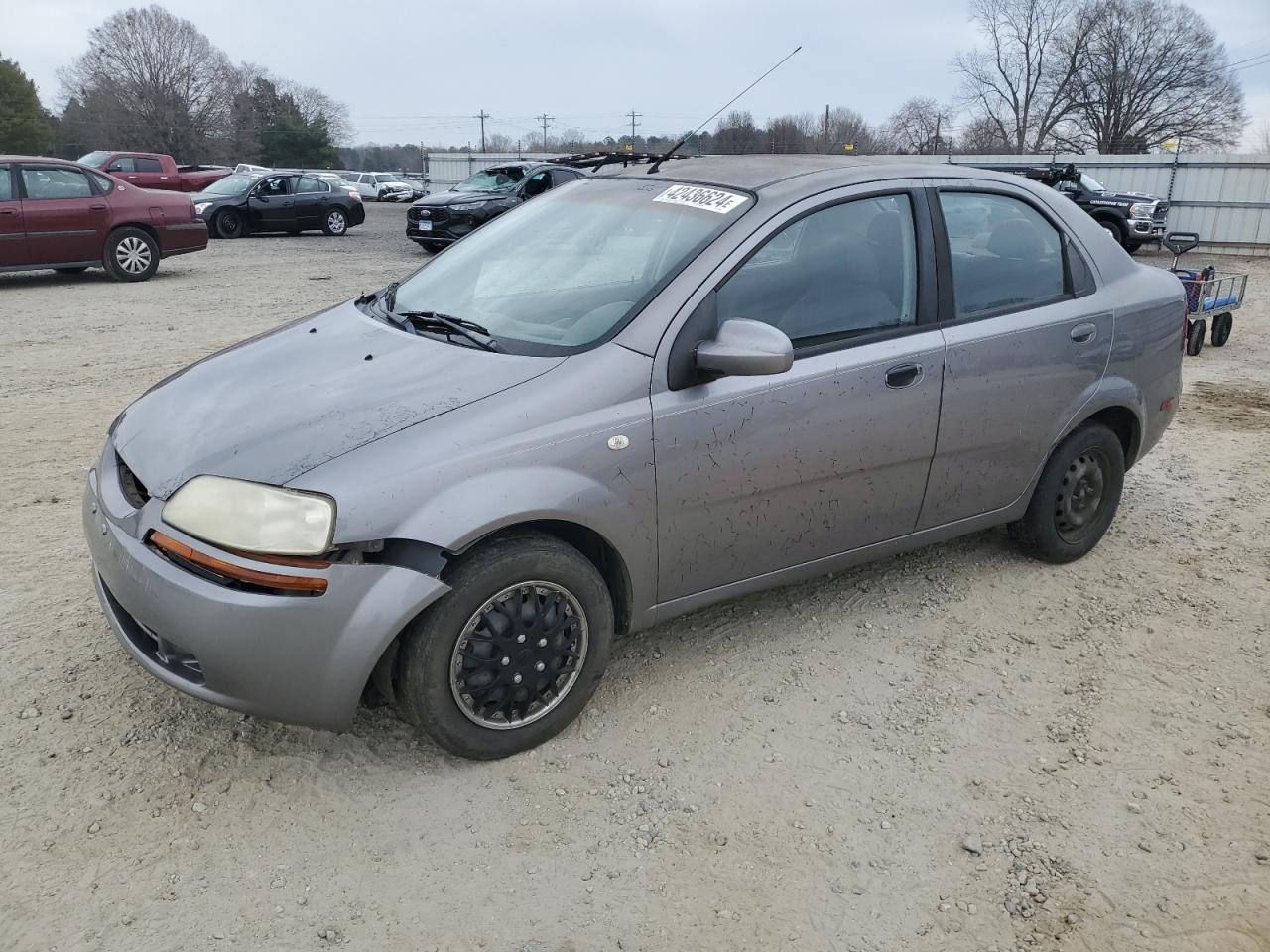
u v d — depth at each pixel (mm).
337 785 2760
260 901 2352
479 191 18516
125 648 2795
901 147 63250
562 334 3027
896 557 4336
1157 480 5500
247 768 2818
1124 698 3307
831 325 3262
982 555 4379
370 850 2531
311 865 2473
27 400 6680
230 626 2461
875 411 3318
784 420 3117
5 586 3852
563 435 2732
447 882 2438
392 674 2738
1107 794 2822
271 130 87812
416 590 2533
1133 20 58156
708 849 2576
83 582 3908
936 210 3576
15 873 2402
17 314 10141
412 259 17094
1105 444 4180
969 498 3783
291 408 2781
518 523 2711
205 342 8883
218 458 2623
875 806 2750
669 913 2367
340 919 2312
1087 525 4281
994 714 3197
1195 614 3895
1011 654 3572
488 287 3441
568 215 3697
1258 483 5473
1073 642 3664
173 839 2537
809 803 2756
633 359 2879
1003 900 2434
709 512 3066
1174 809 2766
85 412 6414
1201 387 8039
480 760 2869
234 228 20953
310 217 21844
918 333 3451
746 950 2270
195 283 13078
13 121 74562
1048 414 3867
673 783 2820
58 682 3195
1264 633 3754
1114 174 25312
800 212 3238
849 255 3334
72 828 2559
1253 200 23625
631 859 2535
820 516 3348
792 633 3668
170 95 84812
